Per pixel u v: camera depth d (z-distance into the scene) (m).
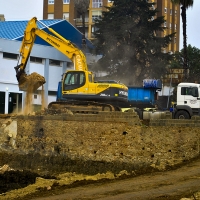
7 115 22.66
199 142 17.28
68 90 26.19
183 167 16.55
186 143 17.36
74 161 19.41
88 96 25.67
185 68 39.34
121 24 45.19
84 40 47.25
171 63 58.12
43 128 21.03
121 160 18.28
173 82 47.25
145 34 45.09
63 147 20.16
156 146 17.70
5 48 40.25
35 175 17.19
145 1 46.38
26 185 15.64
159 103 42.72
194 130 17.33
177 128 17.52
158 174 15.88
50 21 49.19
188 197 12.26
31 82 26.16
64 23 48.75
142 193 13.13
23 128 21.78
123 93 26.36
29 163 20.30
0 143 22.22
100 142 19.05
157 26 47.03
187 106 27.00
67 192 14.01
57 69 44.75
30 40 27.95
